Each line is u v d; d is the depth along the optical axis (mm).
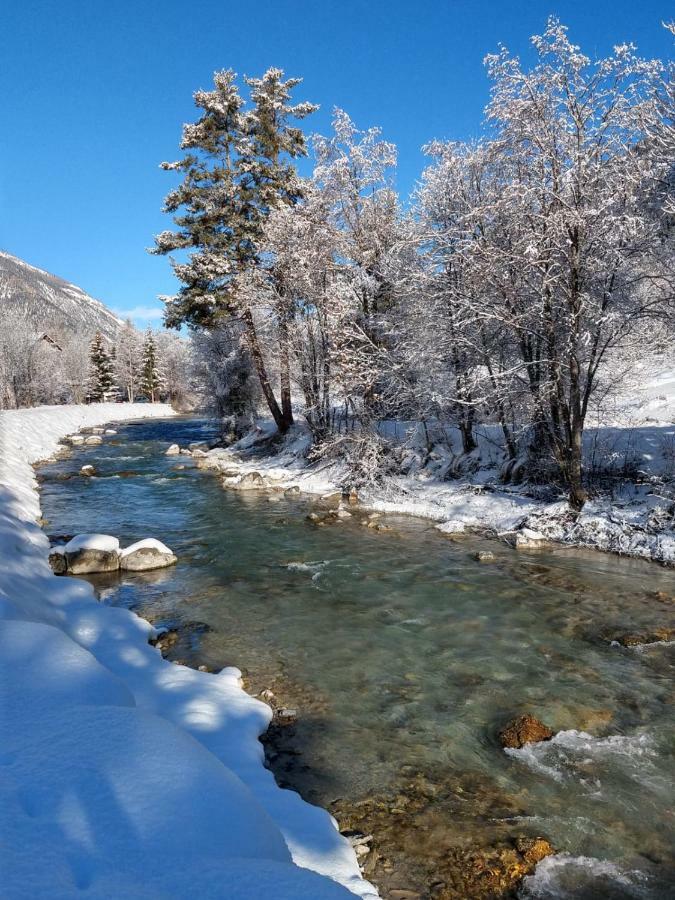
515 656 7625
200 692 6109
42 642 5055
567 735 5840
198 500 17891
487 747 5652
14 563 8938
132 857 2607
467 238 15234
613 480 14297
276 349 24547
